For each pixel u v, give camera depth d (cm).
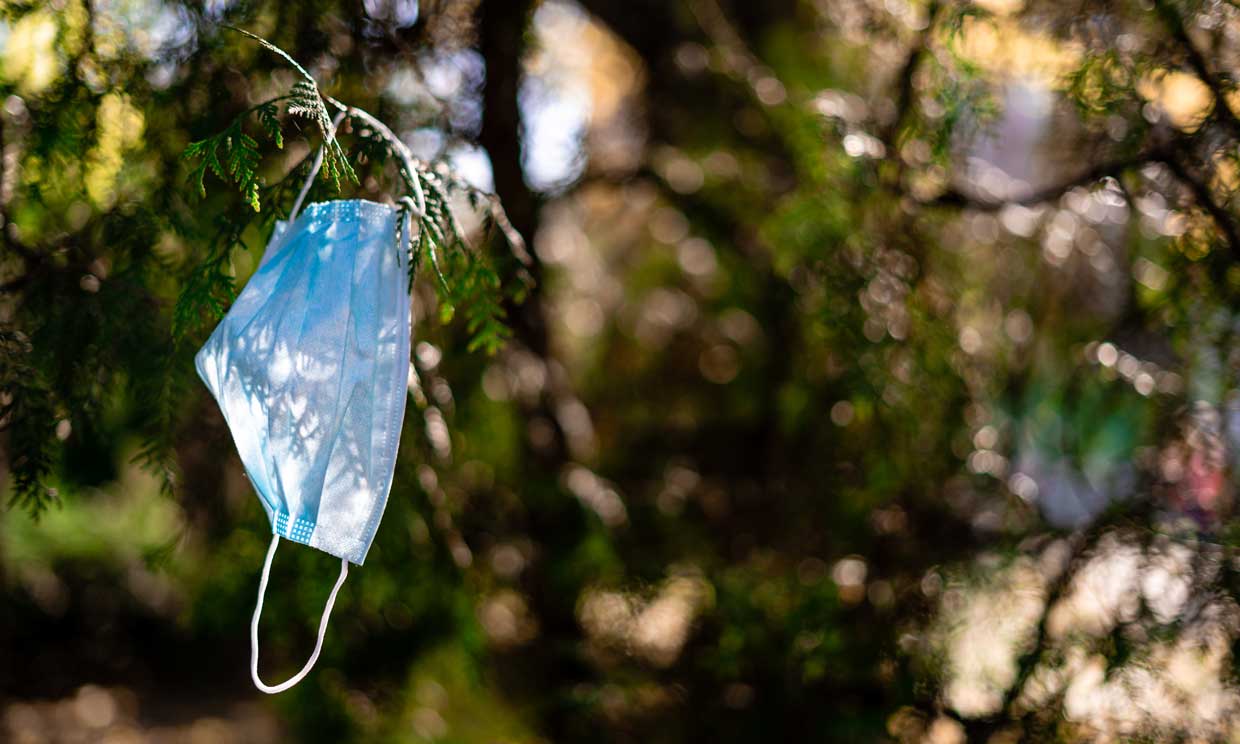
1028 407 313
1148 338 285
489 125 308
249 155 157
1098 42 259
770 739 305
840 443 344
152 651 568
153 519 530
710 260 445
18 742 495
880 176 292
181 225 222
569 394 359
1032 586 286
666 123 420
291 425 156
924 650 290
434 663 293
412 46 273
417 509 255
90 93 220
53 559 550
